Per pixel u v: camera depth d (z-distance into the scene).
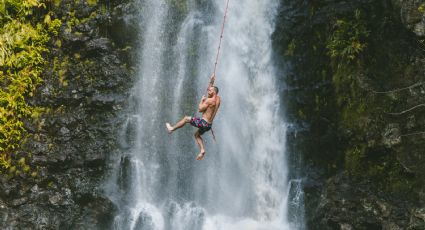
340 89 16.62
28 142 15.99
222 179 17.61
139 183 16.92
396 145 15.31
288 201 17.31
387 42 16.27
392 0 15.79
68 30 17.08
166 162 17.34
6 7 16.61
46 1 17.11
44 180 15.89
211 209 17.34
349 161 16.27
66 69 16.94
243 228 16.86
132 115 17.27
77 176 16.30
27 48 16.56
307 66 17.66
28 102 16.33
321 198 16.30
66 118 16.52
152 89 17.67
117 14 17.61
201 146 12.76
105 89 17.16
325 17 17.20
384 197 15.33
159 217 16.78
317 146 17.16
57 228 15.62
